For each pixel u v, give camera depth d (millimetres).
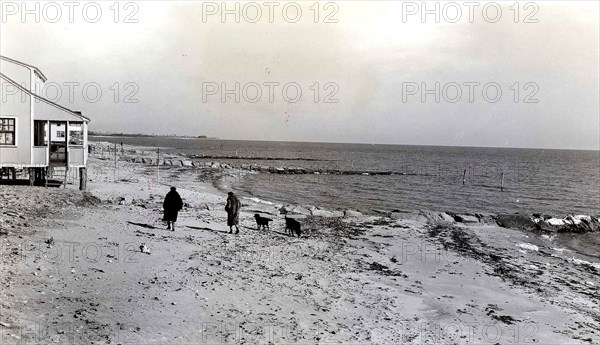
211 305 10625
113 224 18281
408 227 27094
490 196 56125
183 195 33000
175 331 8922
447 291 14703
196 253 15219
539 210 45406
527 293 15367
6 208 17562
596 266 20656
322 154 178875
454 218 31781
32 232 14836
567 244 27031
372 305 12328
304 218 27969
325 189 55875
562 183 78062
